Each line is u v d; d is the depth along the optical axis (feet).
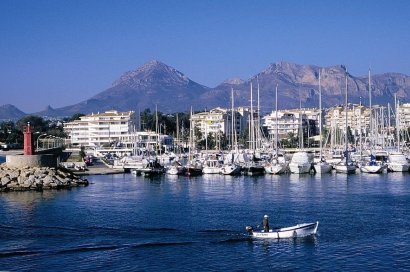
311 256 213.87
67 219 293.23
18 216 305.12
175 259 211.41
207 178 540.93
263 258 212.23
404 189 420.77
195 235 249.14
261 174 563.07
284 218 291.99
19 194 419.95
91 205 350.84
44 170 483.51
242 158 609.42
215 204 349.20
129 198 388.16
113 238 244.01
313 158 618.03
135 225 273.54
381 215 298.76
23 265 204.23
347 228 262.67
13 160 493.77
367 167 559.38
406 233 250.98
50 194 418.72
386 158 636.07
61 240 240.32
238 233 253.03
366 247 225.97
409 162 581.94
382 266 200.23
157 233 253.65
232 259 211.20
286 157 645.92
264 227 246.47
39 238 244.63
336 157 631.15
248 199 371.97
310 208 326.44
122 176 595.47
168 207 337.93
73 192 432.66
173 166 602.44
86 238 244.22
